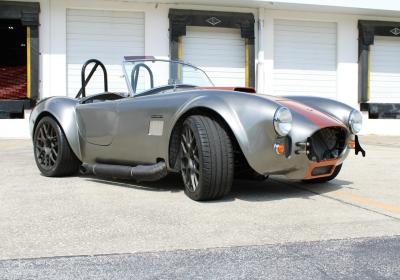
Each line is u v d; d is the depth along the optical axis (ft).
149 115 11.43
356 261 6.80
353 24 41.06
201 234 8.03
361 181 13.76
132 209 9.79
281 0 36.91
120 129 12.17
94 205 10.18
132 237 7.84
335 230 8.38
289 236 7.98
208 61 38.06
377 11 40.04
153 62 13.43
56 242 7.57
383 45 42.34
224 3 37.32
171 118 10.88
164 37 36.88
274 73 39.63
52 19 34.88
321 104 12.10
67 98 14.33
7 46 44.98
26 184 12.86
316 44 40.50
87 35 35.73
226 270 6.40
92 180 13.55
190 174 10.62
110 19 36.06
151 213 9.45
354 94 41.37
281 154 9.93
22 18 33.99
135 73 12.92
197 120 10.26
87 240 7.68
